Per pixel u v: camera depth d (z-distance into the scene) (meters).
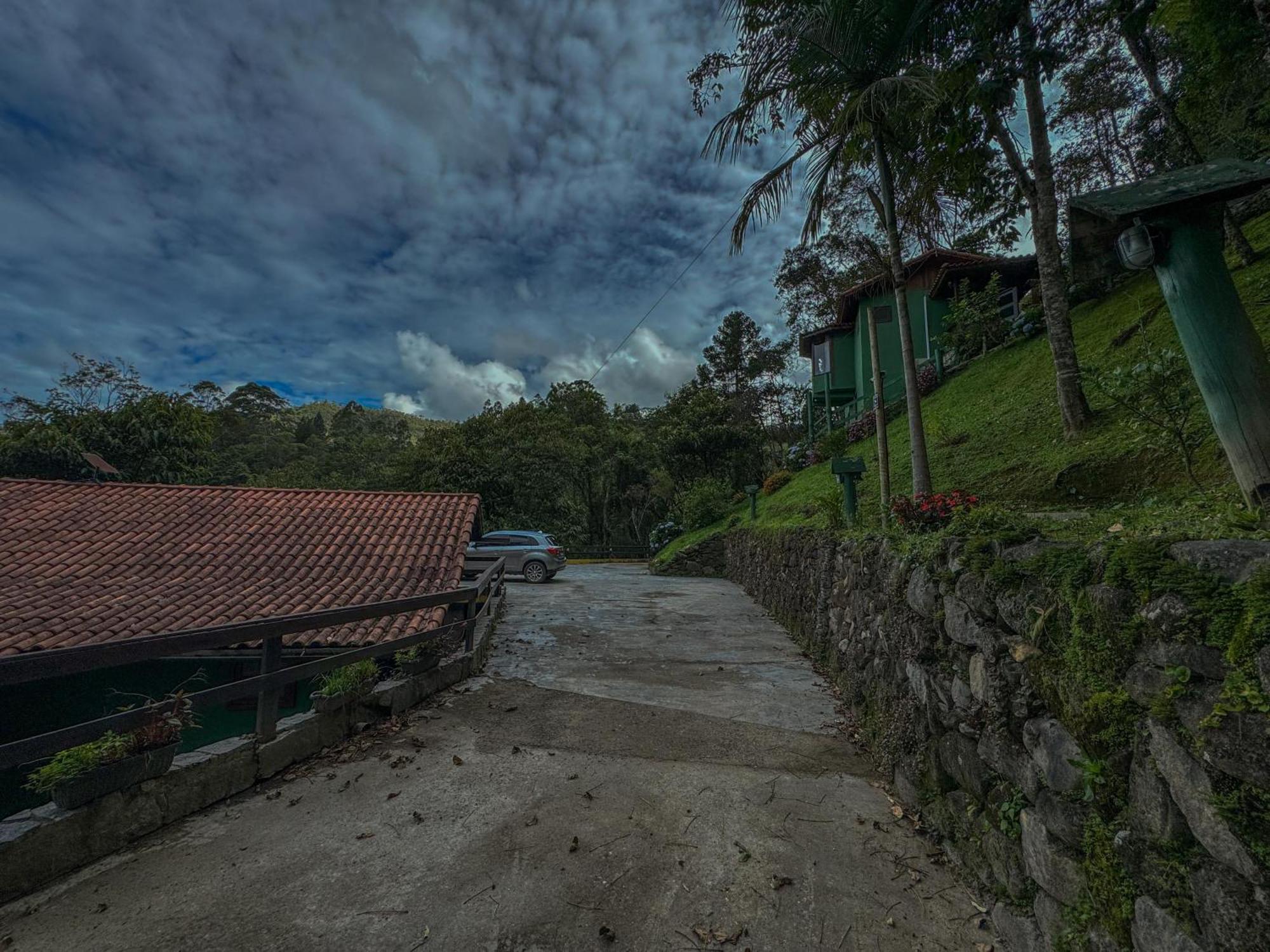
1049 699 2.05
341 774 3.57
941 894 2.46
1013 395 9.76
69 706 7.00
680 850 2.77
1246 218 9.66
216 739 7.41
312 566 9.49
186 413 22.50
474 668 6.17
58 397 21.45
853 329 20.94
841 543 6.02
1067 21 5.34
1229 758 1.28
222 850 2.69
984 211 8.36
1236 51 5.24
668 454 28.97
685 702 5.15
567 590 13.96
